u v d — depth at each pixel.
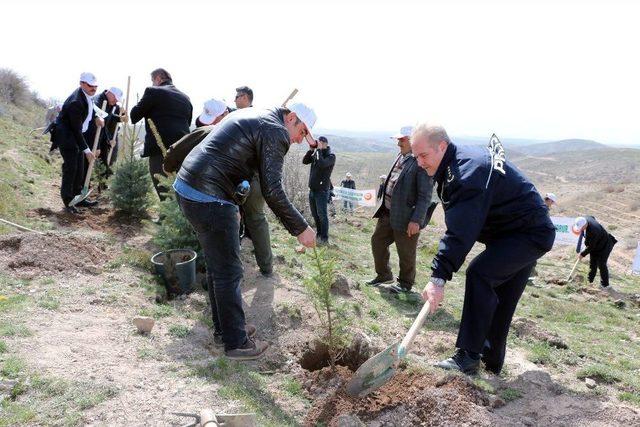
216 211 3.71
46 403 3.12
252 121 3.67
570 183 92.38
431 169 4.00
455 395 3.67
